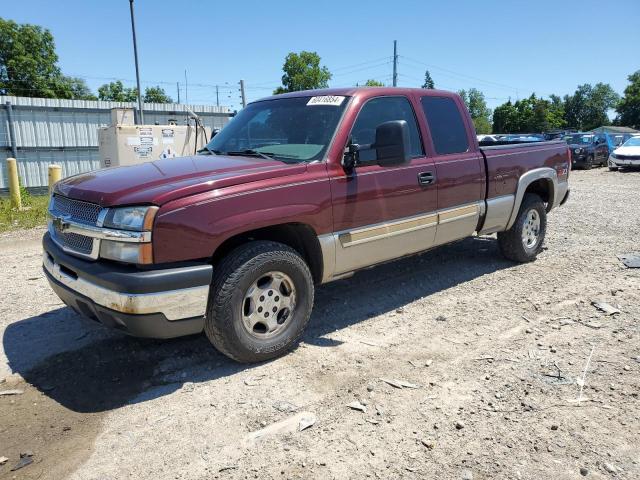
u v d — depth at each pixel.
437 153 5.11
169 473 2.75
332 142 4.23
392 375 3.72
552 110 83.94
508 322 4.68
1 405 3.43
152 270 3.33
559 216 10.16
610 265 6.43
